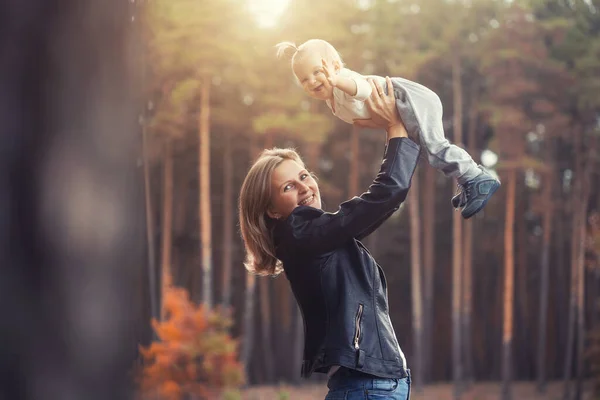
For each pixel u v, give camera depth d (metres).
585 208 44.59
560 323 49.84
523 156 41.44
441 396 43.09
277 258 2.68
